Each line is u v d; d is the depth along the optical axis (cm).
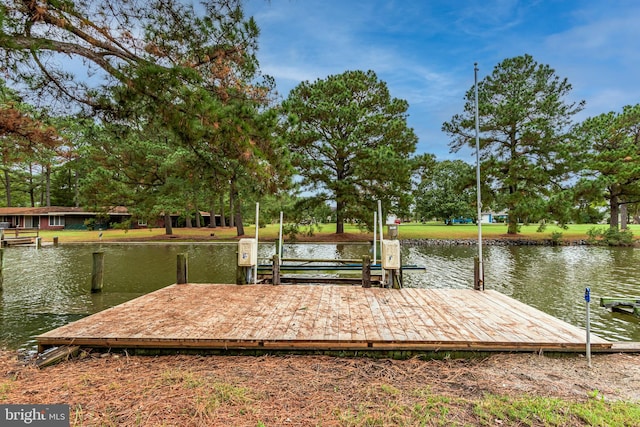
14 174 3844
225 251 1772
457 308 518
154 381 308
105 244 2084
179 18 514
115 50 500
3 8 405
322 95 2122
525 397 276
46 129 816
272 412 251
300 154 2098
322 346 382
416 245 2088
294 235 2141
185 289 659
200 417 242
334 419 241
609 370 337
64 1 426
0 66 493
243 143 548
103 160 2239
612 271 1177
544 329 419
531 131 2055
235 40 561
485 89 2342
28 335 550
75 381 311
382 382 310
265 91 652
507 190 2369
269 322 447
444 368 346
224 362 365
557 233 2136
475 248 1939
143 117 619
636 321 634
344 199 2097
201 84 538
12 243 2041
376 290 649
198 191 2170
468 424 235
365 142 2202
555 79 2236
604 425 231
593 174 2122
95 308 728
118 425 233
